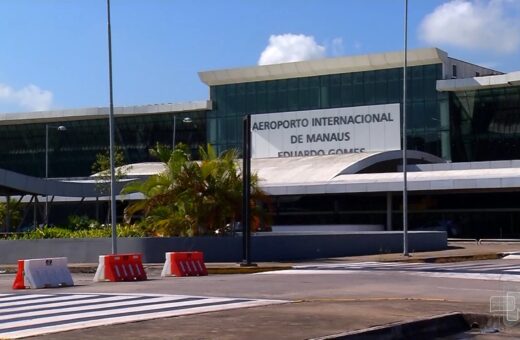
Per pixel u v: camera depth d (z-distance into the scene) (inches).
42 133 3339.1
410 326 511.8
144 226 1429.6
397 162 2527.1
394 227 2583.7
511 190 2283.5
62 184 1891.0
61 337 474.0
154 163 2827.3
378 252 1590.8
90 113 3191.4
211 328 497.4
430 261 1374.3
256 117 2866.6
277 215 2689.5
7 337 481.7
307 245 1435.8
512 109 2613.2
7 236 1536.7
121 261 995.9
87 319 566.6
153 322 530.6
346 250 1517.0
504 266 1176.2
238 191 1411.2
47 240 1375.5
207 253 1325.0
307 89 2886.3
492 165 2342.5
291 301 669.3
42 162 3346.5
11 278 1175.6
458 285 849.5
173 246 1307.8
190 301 677.9
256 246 1358.3
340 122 2719.0
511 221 2426.2
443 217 2519.7
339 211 2637.8
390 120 2655.0
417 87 2723.9
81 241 1348.4
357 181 2287.2
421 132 2711.6
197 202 1395.2
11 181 1790.1
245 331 484.1
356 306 617.3
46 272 928.9
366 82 2790.4
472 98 2677.2
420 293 763.4
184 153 1457.9
